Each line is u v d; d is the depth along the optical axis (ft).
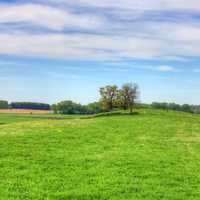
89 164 102.22
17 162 102.12
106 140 149.28
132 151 125.80
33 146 128.57
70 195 72.69
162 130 192.03
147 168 99.86
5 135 155.33
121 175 90.74
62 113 599.57
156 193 76.28
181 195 75.51
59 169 95.61
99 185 80.84
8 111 593.42
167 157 117.39
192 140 164.35
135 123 218.18
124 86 349.82
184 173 96.12
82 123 218.59
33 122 232.53
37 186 78.95
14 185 79.30
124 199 71.46
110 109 350.43
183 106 497.87
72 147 129.49
